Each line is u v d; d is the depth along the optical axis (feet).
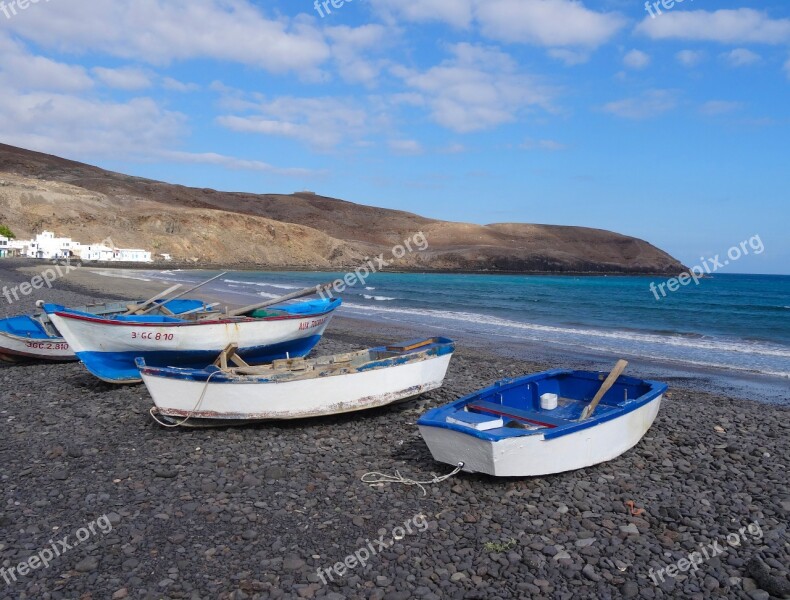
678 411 36.22
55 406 34.99
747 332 87.81
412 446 28.19
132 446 28.02
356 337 71.41
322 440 29.04
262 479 24.04
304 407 30.37
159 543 18.71
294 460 26.25
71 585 16.39
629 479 24.31
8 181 452.35
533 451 22.94
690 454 27.58
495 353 61.72
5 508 21.24
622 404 27.20
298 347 47.01
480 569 17.22
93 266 294.66
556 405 30.12
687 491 23.16
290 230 548.31
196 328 39.73
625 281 391.65
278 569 17.24
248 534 19.15
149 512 20.93
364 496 22.43
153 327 38.32
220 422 30.53
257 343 42.91
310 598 15.79
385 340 69.26
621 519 20.62
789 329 92.32
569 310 128.16
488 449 22.29
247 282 219.41
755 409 38.78
